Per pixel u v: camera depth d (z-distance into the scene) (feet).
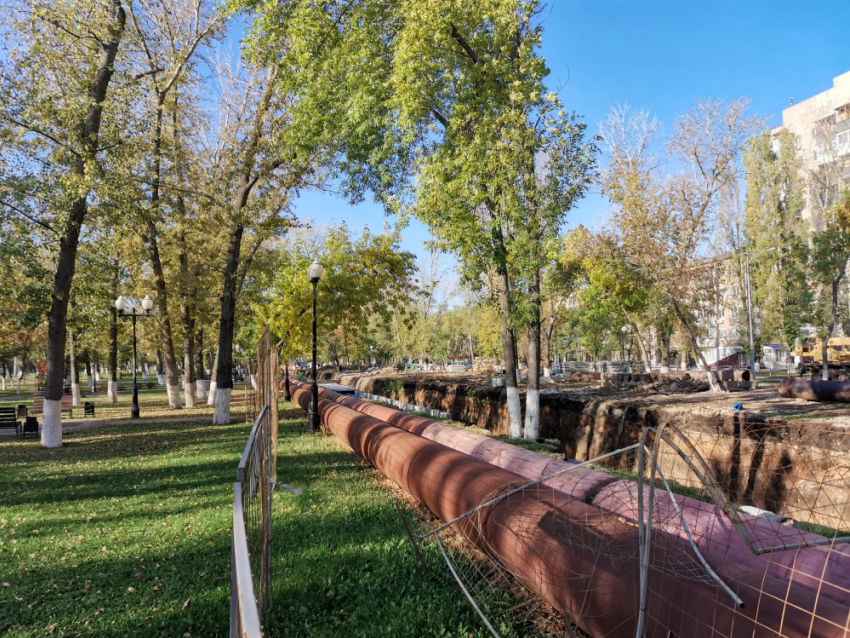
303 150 47.21
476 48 41.09
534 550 12.19
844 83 151.02
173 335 87.15
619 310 72.84
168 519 21.22
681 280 62.08
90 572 16.05
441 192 39.58
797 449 23.29
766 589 8.63
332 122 45.73
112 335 96.43
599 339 114.62
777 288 116.78
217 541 18.34
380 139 45.16
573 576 10.90
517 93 37.17
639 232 61.46
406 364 213.05
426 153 45.19
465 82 40.47
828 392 46.60
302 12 40.65
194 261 74.49
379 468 27.02
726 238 109.60
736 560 10.46
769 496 23.44
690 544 10.44
